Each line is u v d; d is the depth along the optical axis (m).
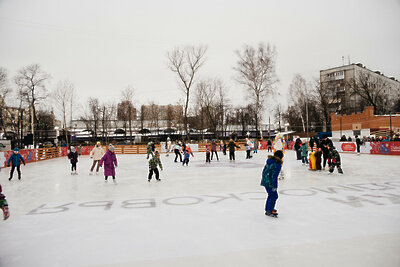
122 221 5.68
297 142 19.45
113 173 11.09
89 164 21.27
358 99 55.66
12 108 40.06
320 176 11.84
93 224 5.51
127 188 9.75
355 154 25.44
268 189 5.83
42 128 53.81
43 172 15.77
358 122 38.81
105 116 54.94
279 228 5.05
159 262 3.69
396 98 59.56
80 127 64.12
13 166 12.55
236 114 64.06
